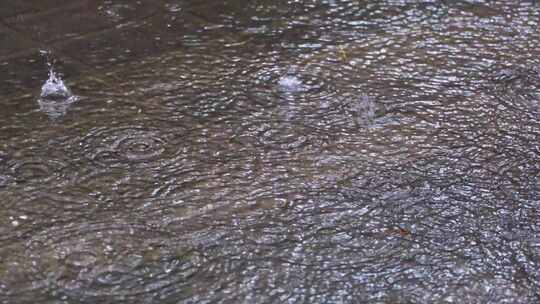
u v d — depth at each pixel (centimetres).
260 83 113
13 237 91
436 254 91
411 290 87
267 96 111
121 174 99
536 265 90
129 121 106
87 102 109
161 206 95
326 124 107
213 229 93
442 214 95
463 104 111
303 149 103
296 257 90
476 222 94
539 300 86
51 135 104
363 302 86
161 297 86
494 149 104
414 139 105
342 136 105
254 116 108
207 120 107
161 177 99
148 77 114
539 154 103
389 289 87
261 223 94
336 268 89
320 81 114
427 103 111
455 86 114
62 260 89
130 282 87
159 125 106
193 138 104
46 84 112
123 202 96
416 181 99
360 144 104
